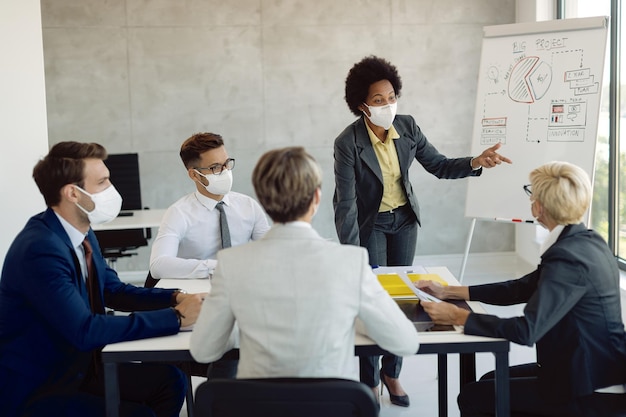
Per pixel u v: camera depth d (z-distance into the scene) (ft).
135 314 7.68
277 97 21.33
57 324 7.43
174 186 21.43
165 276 10.03
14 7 13.73
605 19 13.65
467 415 8.37
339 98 21.48
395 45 21.44
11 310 7.70
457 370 13.24
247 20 20.99
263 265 6.34
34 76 14.01
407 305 8.33
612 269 7.56
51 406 7.67
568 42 13.97
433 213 22.29
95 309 8.54
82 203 7.86
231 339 7.14
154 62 20.92
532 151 14.12
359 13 21.25
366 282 6.47
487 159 12.06
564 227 7.69
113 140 21.06
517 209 14.17
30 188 14.06
